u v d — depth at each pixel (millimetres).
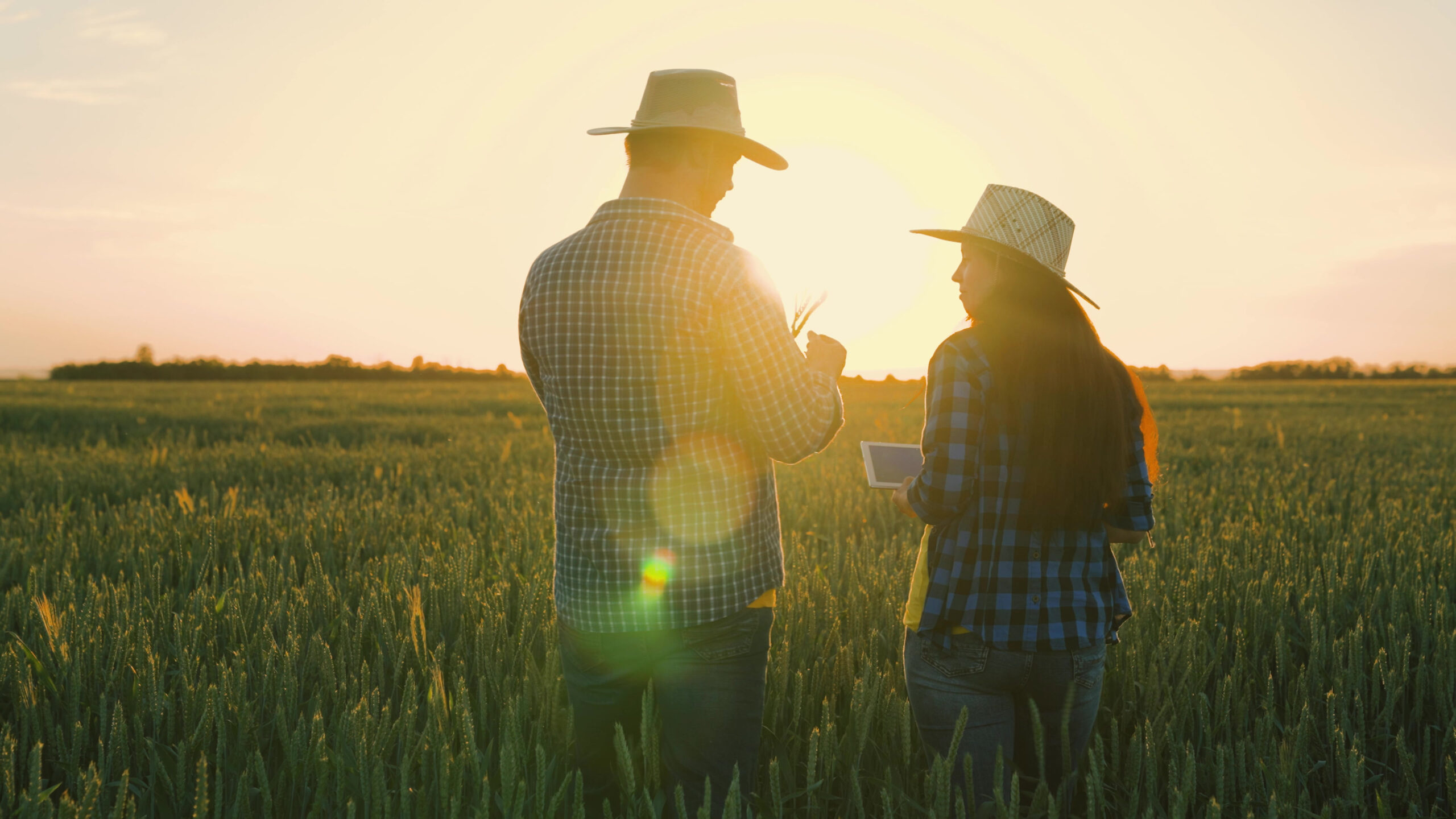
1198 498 6895
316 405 23062
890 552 4375
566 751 2309
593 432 1844
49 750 2277
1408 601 3520
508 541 4777
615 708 1975
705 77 1852
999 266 1980
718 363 1803
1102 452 1887
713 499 1843
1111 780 2305
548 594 3279
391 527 5348
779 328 1802
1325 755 2377
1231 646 3285
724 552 1845
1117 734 2203
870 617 3314
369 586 3621
